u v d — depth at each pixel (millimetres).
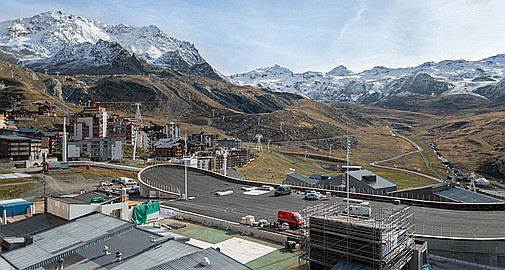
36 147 135750
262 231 51250
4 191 85500
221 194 77375
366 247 36594
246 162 187875
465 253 45094
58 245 38656
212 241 49406
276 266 41250
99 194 57938
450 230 50250
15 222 47875
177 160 144375
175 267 31125
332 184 99625
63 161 124875
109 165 123000
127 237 39812
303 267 40875
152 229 42812
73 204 46844
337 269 36375
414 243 42000
